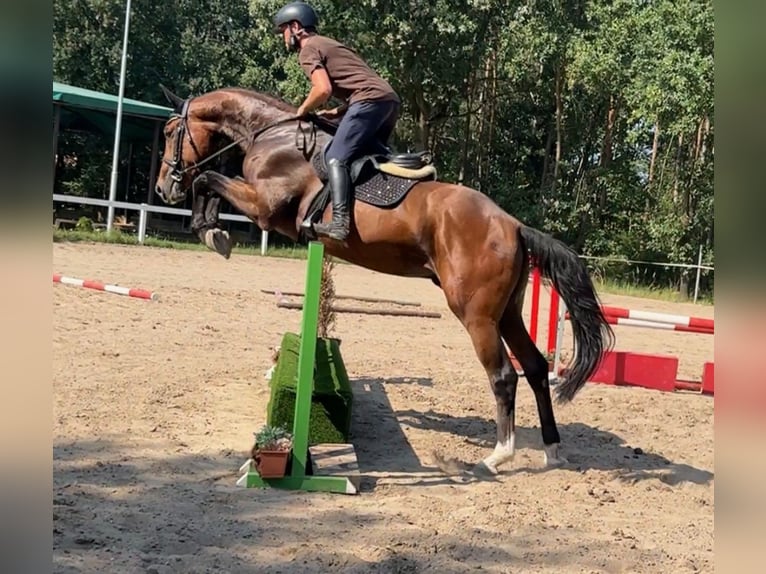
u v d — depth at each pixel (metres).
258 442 4.50
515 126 32.31
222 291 12.78
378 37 23.12
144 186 29.98
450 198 5.14
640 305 19.00
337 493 4.53
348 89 5.21
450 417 6.68
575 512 4.50
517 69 27.19
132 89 32.44
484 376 8.50
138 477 4.48
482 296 5.05
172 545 3.54
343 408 5.23
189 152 5.88
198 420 5.75
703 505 4.83
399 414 6.66
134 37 31.97
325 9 22.95
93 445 4.99
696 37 20.83
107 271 14.00
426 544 3.76
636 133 24.44
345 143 5.16
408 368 8.62
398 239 5.14
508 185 30.09
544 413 5.54
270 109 5.64
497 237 5.07
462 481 4.97
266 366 7.71
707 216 25.45
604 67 25.34
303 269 17.97
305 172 5.32
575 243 29.12
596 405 7.58
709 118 23.30
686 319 8.04
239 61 35.62
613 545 3.96
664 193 28.67
